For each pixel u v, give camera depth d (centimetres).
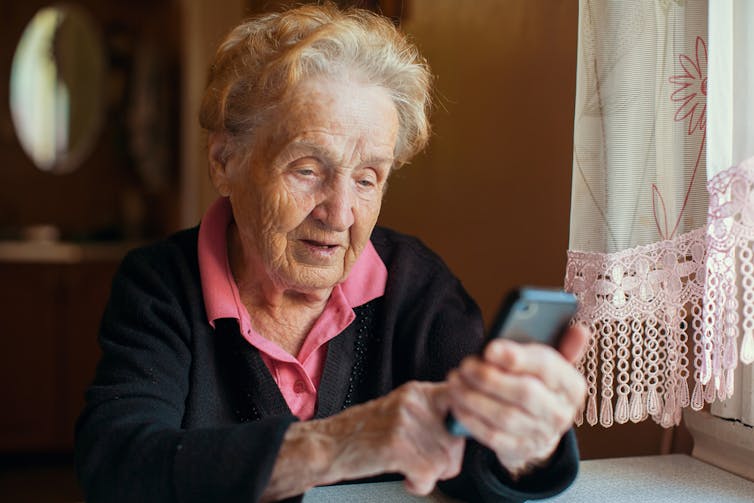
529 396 73
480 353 76
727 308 104
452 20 223
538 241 186
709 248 105
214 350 123
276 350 122
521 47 192
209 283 124
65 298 385
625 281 114
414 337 130
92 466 98
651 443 153
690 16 115
